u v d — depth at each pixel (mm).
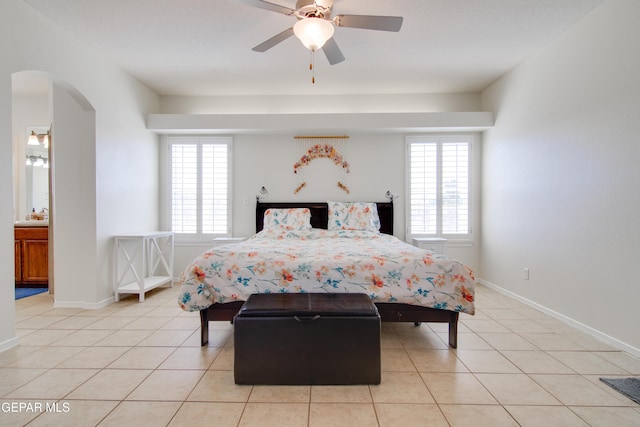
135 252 3760
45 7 2574
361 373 1936
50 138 3791
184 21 2770
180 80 4070
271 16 2686
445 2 2492
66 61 2939
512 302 3646
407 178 4625
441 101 4527
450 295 2402
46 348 2416
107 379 1987
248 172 4691
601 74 2557
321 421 1610
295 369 1935
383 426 1576
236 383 1932
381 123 4266
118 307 3420
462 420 1619
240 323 1925
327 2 2410
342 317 1931
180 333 2729
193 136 4664
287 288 2398
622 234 2385
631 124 2314
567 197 2930
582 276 2760
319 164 4688
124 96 3803
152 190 4469
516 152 3711
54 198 3396
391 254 2643
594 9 2604
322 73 3830
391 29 2223
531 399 1793
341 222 4312
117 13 2652
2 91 2348
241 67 3676
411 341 2607
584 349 2416
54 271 3430
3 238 2350
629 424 1583
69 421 1593
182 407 1716
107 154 3520
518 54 3396
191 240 4664
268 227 4262
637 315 2277
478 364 2203
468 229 4586
